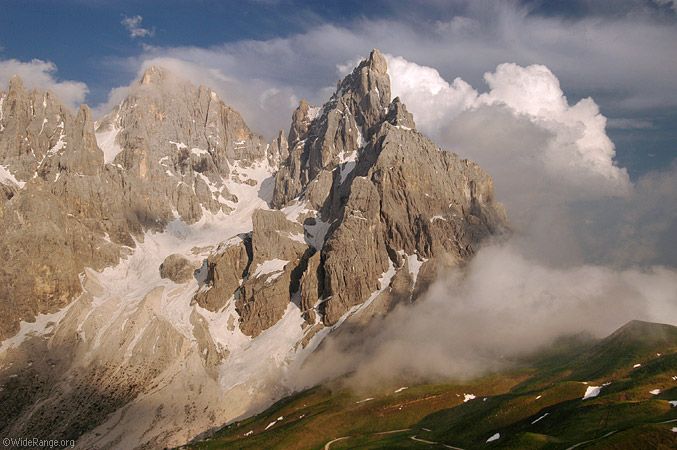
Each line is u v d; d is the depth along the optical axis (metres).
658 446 192.88
